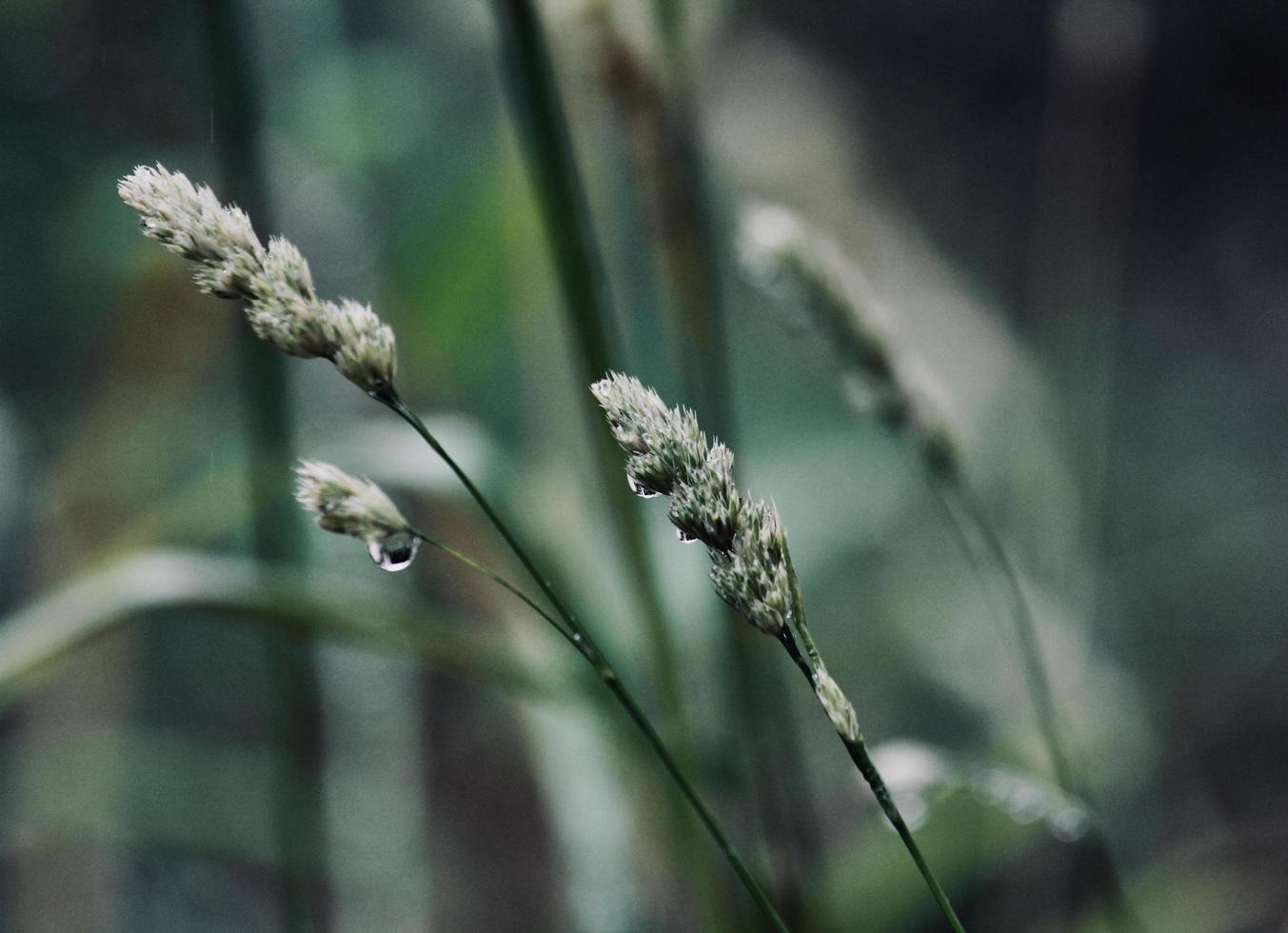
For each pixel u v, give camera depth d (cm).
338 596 65
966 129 273
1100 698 120
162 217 46
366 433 74
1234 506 186
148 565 64
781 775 69
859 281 62
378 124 111
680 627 77
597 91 62
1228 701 162
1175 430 208
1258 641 165
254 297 46
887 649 139
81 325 149
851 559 143
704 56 78
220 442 121
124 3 161
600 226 76
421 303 92
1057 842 97
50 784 103
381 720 101
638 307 94
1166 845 123
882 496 145
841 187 106
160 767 107
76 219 150
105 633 64
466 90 119
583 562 75
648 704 70
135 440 108
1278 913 116
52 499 106
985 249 241
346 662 99
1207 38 270
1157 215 261
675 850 65
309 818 75
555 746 77
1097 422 106
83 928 104
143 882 123
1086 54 106
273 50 105
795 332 64
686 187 62
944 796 64
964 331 118
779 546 46
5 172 161
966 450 65
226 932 122
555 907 110
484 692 134
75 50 161
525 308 87
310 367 95
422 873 102
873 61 279
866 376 62
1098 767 113
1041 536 105
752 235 62
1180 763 142
